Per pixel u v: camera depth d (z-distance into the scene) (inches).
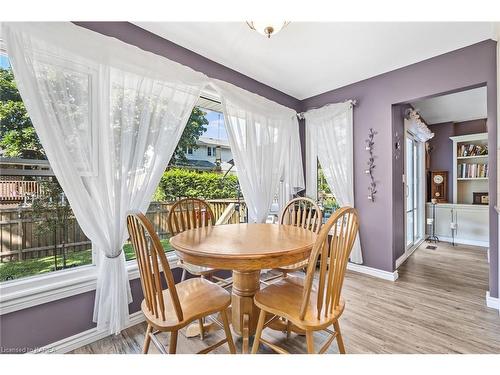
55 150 57.5
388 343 66.1
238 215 121.3
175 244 58.7
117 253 67.4
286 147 127.2
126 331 72.7
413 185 168.6
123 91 68.9
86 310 67.4
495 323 75.4
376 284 106.4
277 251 52.5
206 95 101.4
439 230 186.9
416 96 102.1
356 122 121.7
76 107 61.1
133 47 70.0
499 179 79.3
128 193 69.7
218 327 74.4
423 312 82.4
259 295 57.9
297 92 133.7
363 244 120.8
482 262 135.6
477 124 179.3
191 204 94.2
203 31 79.8
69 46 58.7
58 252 67.5
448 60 94.0
